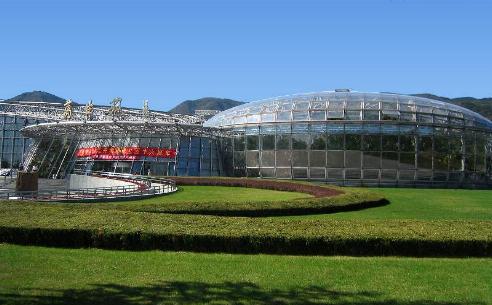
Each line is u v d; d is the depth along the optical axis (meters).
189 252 15.75
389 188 50.91
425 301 11.02
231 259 14.69
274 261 14.50
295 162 57.06
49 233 16.44
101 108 83.00
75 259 14.45
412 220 18.55
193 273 13.03
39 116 87.06
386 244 15.78
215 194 39.44
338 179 55.31
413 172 54.59
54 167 72.81
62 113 88.25
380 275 13.12
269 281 12.38
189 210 23.44
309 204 26.70
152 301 10.65
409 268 13.91
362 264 14.29
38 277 12.45
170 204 24.08
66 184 63.19
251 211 24.66
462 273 13.45
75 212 19.06
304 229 16.61
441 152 55.44
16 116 93.44
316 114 57.00
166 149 61.69
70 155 72.62
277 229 16.53
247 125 60.59
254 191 42.97
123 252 15.62
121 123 58.50
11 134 94.62
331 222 17.78
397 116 55.28
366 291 11.69
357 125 55.31
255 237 15.75
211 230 16.28
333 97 58.75
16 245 16.47
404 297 11.29
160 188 41.47
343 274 13.16
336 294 11.41
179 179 51.22
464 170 56.12
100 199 31.20
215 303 10.56
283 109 59.28
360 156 55.00
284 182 44.53
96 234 16.25
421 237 15.85
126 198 33.09
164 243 15.98
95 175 57.78
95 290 11.40
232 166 62.09
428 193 42.16
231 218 18.20
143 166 61.78
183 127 60.03
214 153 63.09
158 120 80.69
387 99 57.53
